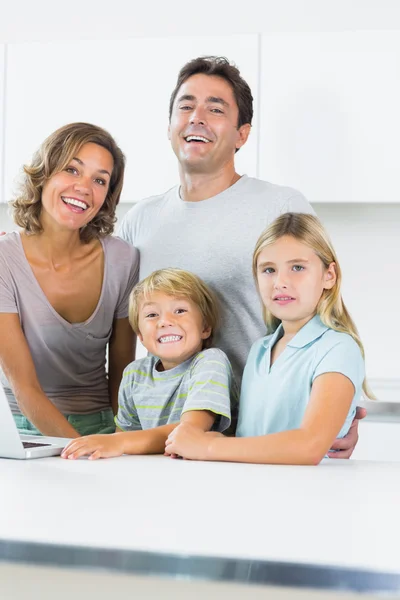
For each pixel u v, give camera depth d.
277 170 2.64
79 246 1.74
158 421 1.50
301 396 1.37
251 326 1.67
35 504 0.71
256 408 1.43
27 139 2.75
